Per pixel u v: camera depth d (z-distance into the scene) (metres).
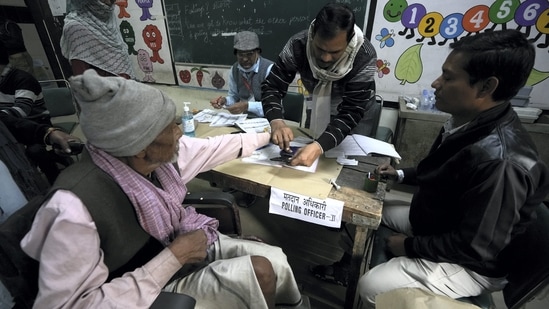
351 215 0.89
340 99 1.40
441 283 0.88
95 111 0.51
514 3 1.77
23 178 1.00
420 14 2.00
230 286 0.77
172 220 0.80
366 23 2.18
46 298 0.52
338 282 1.40
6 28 1.57
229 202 1.03
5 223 0.58
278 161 1.16
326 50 1.06
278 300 0.96
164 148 0.64
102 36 1.60
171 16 2.84
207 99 3.13
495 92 0.74
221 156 1.06
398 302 0.77
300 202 0.94
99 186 0.59
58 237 0.52
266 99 1.39
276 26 2.46
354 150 1.27
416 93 2.26
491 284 0.87
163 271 0.66
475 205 0.74
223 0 2.54
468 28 1.92
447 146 0.89
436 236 0.86
